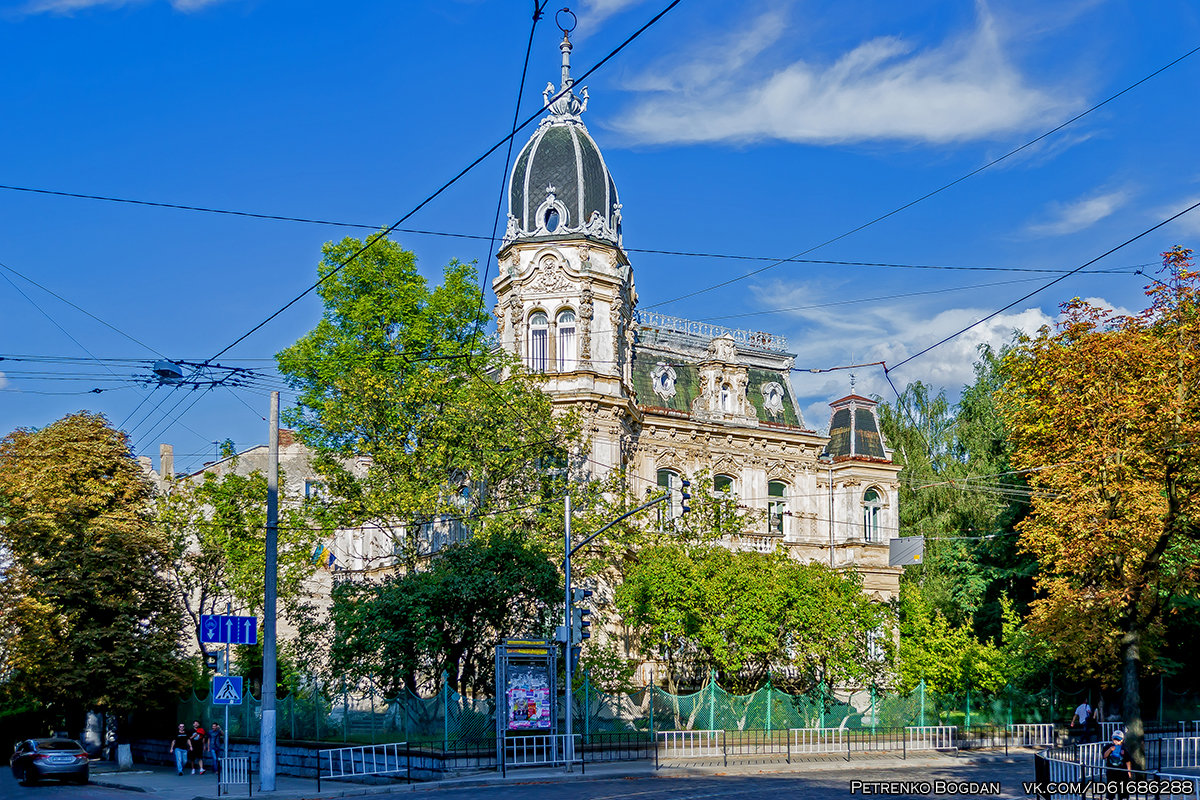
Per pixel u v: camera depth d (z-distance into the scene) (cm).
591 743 3716
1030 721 4766
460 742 3416
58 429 5025
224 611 5716
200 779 3869
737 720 4197
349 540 6162
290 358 4731
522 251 5197
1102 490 2898
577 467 4684
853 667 4500
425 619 3747
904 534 6431
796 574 4516
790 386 6200
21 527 4678
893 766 3728
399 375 4444
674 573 4331
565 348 5109
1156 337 2939
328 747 3694
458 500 4619
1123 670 2764
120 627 4600
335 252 4816
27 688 4600
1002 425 6084
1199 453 2598
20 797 3275
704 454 5666
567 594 3659
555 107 5444
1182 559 3250
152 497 5309
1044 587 3794
